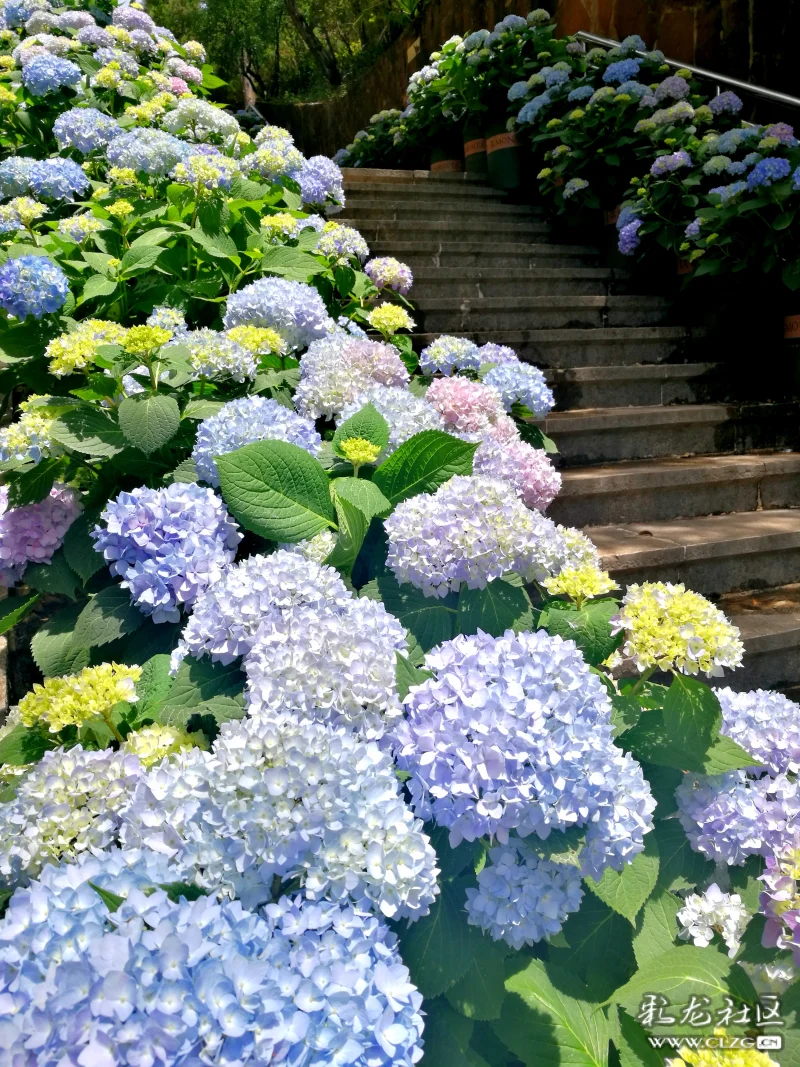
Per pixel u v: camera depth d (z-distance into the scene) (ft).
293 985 3.05
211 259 10.36
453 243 17.61
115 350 6.79
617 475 10.83
